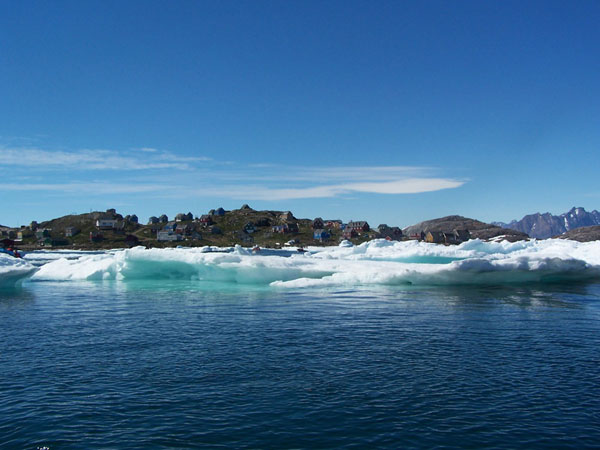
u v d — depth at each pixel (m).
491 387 10.86
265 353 13.62
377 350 13.88
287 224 142.00
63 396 10.43
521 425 9.00
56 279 37.72
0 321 18.67
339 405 9.91
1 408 9.80
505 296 24.86
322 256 45.09
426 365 12.42
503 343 14.60
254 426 9.00
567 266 31.17
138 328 17.14
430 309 20.73
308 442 8.40
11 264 30.28
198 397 10.34
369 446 8.25
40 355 13.52
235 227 141.62
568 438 8.52
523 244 47.88
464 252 40.62
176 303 23.17
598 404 9.91
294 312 20.12
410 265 33.66
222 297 25.23
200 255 33.53
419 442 8.38
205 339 15.33
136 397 10.36
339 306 21.66
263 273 32.25
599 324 17.39
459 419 9.26
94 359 13.10
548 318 18.58
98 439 8.51
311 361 12.81
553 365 12.39
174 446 8.27
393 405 9.90
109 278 37.31
